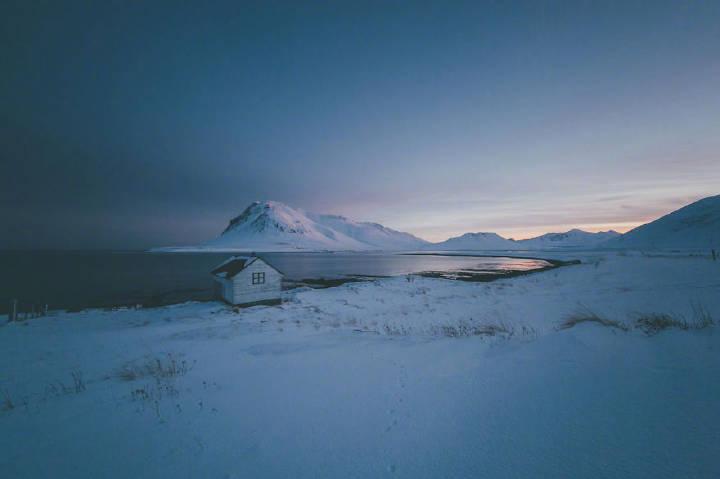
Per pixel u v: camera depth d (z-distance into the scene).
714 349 3.67
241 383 5.20
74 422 4.09
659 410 2.61
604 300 15.59
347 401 4.00
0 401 6.25
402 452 2.71
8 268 75.94
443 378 4.43
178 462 2.89
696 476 1.86
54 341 14.19
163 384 5.55
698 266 25.95
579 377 3.60
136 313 22.84
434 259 107.88
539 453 2.37
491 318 14.77
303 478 2.50
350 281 45.59
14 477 2.85
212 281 48.22
